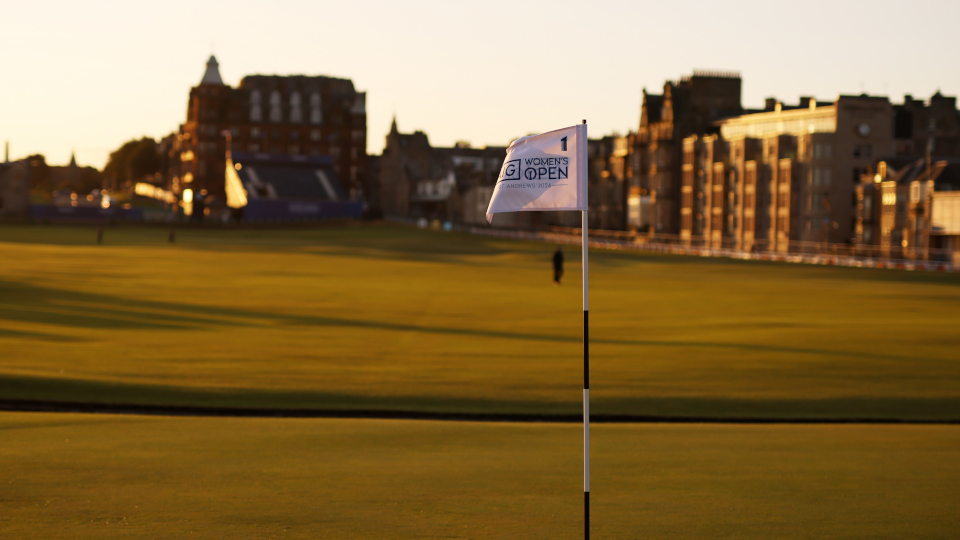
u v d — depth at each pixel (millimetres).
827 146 117375
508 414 20531
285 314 41031
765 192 125812
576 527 9781
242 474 12344
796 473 12711
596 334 34562
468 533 9508
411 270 73438
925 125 132250
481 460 13680
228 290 52625
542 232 152250
